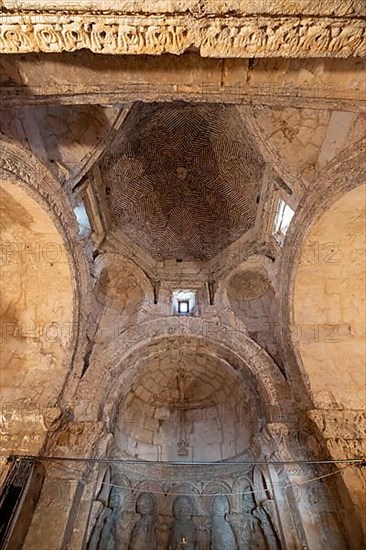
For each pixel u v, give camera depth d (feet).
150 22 12.76
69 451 26.35
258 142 30.01
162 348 34.53
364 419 25.50
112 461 25.55
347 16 12.60
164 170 40.27
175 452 38.75
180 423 40.45
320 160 26.61
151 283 37.58
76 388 29.43
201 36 13.30
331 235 26.68
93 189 33.27
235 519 34.12
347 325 28.27
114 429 33.99
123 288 38.19
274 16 12.68
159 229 40.73
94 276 34.01
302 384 27.73
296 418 28.50
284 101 19.12
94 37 13.08
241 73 17.94
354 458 24.03
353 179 22.70
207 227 40.55
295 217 28.25
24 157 21.97
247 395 33.53
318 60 17.03
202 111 36.19
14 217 24.82
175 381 39.86
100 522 31.99
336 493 25.20
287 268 29.50
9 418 25.36
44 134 25.50
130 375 33.83
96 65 17.49
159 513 35.63
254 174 35.88
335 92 18.31
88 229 35.01
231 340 33.37
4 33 12.76
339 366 27.53
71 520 24.26
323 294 28.48
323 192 25.09
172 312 36.14
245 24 12.92
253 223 37.96
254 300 37.22
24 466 23.72
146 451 38.09
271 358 31.89
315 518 24.75
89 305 30.91
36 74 17.29
